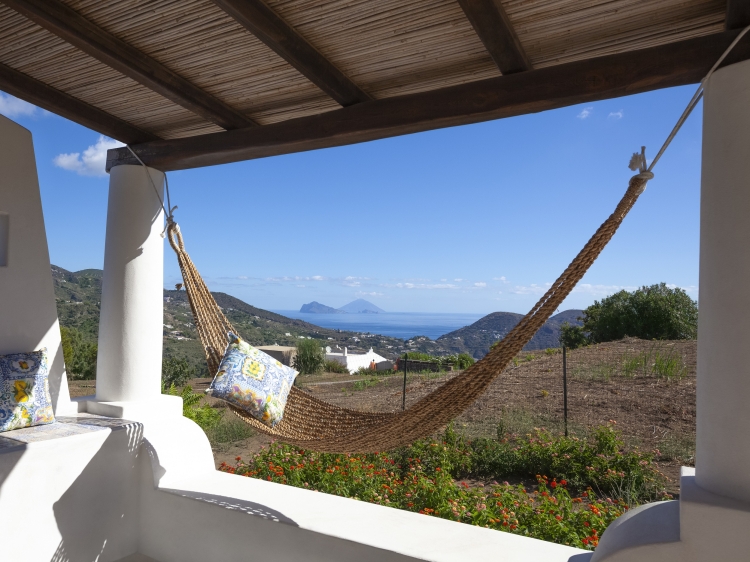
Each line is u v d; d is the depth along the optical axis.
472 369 2.16
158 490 2.90
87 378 7.80
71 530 2.62
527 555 2.19
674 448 4.59
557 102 2.09
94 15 2.13
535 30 2.01
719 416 1.60
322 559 2.38
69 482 2.62
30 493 2.45
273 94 2.72
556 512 3.05
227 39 2.26
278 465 4.12
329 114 2.60
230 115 2.87
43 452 2.51
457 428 5.38
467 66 2.34
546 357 8.13
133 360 3.16
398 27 2.08
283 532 2.49
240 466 4.43
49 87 2.76
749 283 1.54
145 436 3.01
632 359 7.03
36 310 2.96
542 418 5.57
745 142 1.57
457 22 2.04
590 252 2.02
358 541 2.29
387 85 2.54
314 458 4.14
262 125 2.80
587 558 2.09
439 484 3.54
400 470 4.37
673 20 1.92
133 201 3.17
